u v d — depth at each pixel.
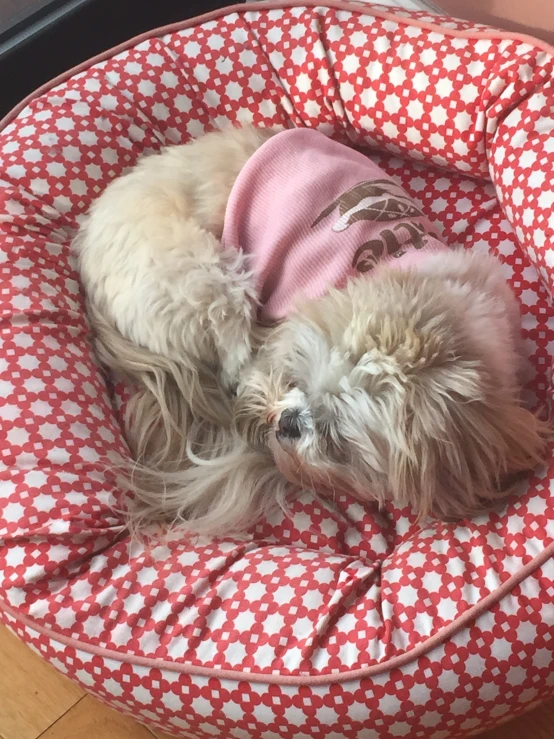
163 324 0.74
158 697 0.61
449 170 0.90
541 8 0.87
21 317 0.74
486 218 0.88
